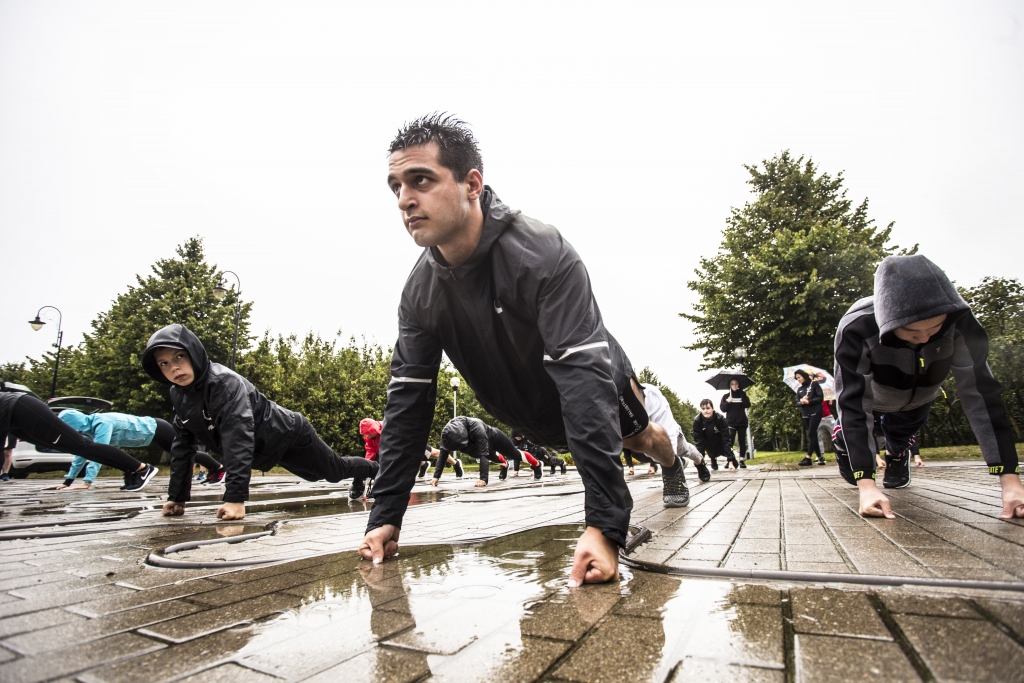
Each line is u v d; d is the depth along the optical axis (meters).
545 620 1.29
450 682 0.96
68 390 30.62
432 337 2.34
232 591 1.66
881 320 2.63
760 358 20.36
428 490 7.35
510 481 10.88
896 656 0.97
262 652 1.13
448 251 2.07
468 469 21.89
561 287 1.90
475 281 2.09
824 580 1.52
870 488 2.76
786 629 1.14
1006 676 0.87
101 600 1.57
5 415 4.94
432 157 1.91
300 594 1.61
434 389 2.37
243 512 3.99
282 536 2.91
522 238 2.00
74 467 8.77
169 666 1.07
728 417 13.12
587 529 1.71
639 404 2.81
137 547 2.61
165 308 27.70
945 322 2.57
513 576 1.78
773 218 22.59
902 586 1.42
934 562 1.63
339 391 32.03
